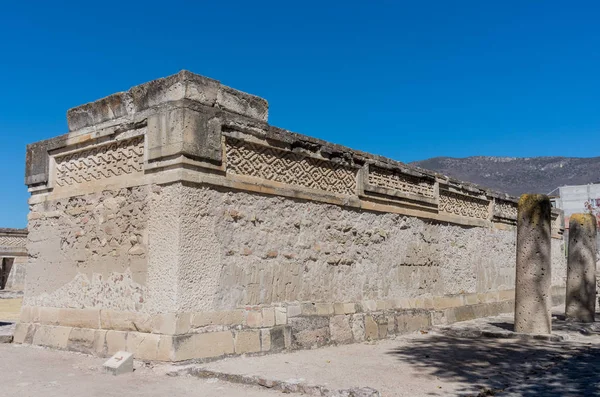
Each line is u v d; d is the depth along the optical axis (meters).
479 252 12.29
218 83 6.66
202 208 6.31
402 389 5.02
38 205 7.91
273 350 6.85
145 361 5.94
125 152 6.83
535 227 8.89
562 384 5.30
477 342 8.29
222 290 6.44
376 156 9.34
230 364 5.96
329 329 7.81
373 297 8.98
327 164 8.30
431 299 10.40
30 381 5.33
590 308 11.17
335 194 8.40
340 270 8.37
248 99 7.07
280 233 7.36
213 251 6.38
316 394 4.80
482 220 12.55
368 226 9.05
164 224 6.17
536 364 6.38
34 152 8.03
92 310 6.83
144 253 6.33
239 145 6.87
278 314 7.11
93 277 6.94
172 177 6.14
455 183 11.55
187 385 5.18
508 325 10.03
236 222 6.73
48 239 7.66
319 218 8.06
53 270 7.51
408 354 7.08
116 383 5.24
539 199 8.90
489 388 5.07
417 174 10.30
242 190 6.84
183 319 5.94
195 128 6.25
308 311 7.60
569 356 7.00
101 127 7.10
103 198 6.97
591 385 5.25
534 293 8.80
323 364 6.19
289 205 7.56
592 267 11.31
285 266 7.37
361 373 5.69
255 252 6.95
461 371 5.91
